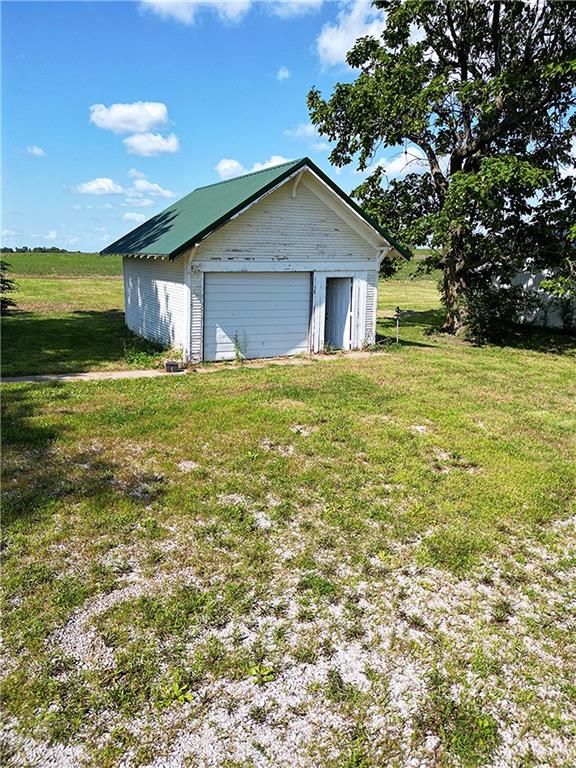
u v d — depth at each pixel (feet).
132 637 11.12
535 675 10.68
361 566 13.96
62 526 15.20
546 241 53.47
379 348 49.37
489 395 32.45
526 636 11.80
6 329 54.65
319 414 26.66
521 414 28.53
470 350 51.52
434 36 55.31
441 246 57.67
